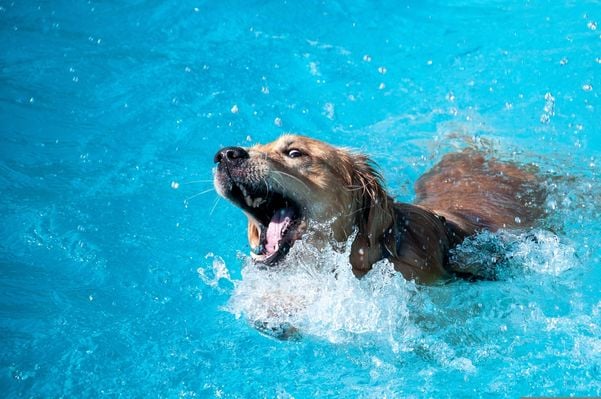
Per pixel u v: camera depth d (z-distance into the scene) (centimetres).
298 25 1331
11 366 706
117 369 713
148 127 1075
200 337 759
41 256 848
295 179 725
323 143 758
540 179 959
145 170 998
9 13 1323
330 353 742
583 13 1352
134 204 941
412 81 1198
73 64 1195
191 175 992
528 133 1074
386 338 750
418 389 694
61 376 700
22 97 1112
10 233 877
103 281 823
